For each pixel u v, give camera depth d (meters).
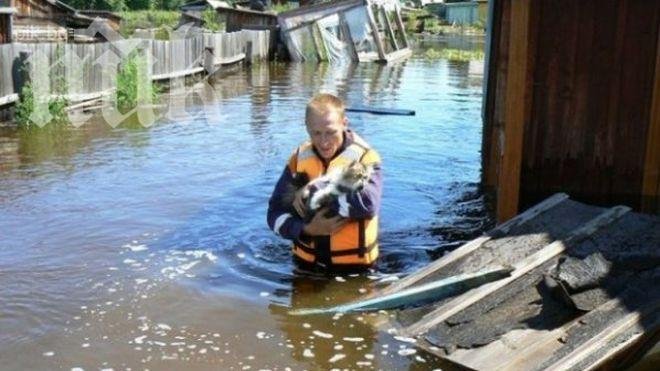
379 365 3.97
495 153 7.78
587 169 6.93
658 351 3.76
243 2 43.59
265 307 4.71
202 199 7.23
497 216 6.07
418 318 4.43
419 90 17.41
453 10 63.25
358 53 27.77
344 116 5.18
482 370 3.74
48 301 4.77
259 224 6.41
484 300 4.37
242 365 3.99
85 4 62.91
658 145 6.34
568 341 3.77
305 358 4.07
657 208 6.42
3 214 6.64
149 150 9.79
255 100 15.55
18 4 22.39
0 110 11.97
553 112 6.90
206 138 10.78
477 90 17.39
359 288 5.03
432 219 6.67
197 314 4.61
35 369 3.94
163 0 72.44
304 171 5.20
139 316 4.57
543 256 4.63
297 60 27.95
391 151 9.84
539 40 6.79
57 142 10.33
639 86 6.70
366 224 5.24
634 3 6.58
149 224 6.38
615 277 4.21
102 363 4.00
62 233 6.12
